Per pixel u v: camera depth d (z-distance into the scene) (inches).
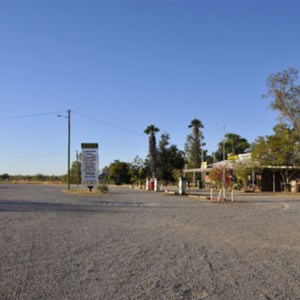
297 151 1728.6
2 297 237.8
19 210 790.5
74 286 261.9
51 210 797.2
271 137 1756.9
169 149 3417.8
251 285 270.1
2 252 367.9
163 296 244.1
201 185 2199.8
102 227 546.0
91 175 1652.3
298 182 1825.8
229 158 2041.1
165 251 382.9
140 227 551.2
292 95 1722.4
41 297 238.5
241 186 1939.0
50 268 309.6
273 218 689.6
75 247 395.5
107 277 285.4
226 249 398.3
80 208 856.3
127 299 237.3
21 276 285.1
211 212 791.7
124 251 379.2
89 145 1656.0
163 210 826.2
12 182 3467.0
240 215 737.0
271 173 1971.0
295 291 256.7
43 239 440.8
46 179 4082.2
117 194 1501.0
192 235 485.1
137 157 3277.6
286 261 345.7
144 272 301.4
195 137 3388.3
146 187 2033.7
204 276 292.7
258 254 375.6
